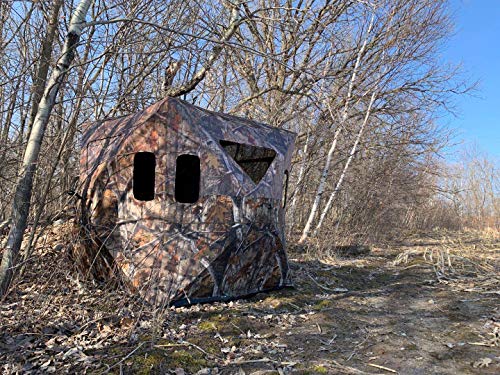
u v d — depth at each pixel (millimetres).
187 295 4926
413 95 12836
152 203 4875
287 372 3527
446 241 14578
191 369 3465
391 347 4191
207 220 5012
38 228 6180
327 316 5121
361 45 11852
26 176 4367
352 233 12023
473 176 24750
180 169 6809
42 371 3227
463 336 4527
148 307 4633
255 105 12031
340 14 10375
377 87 11727
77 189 5430
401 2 11477
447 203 22469
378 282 7598
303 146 12812
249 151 7047
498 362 3809
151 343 3818
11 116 5832
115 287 5020
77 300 4594
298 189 12109
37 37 5621
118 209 5043
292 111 11602
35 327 3922
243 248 5332
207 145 5078
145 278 4766
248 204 5332
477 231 20422
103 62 6449
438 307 5754
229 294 5336
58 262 5105
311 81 8406
